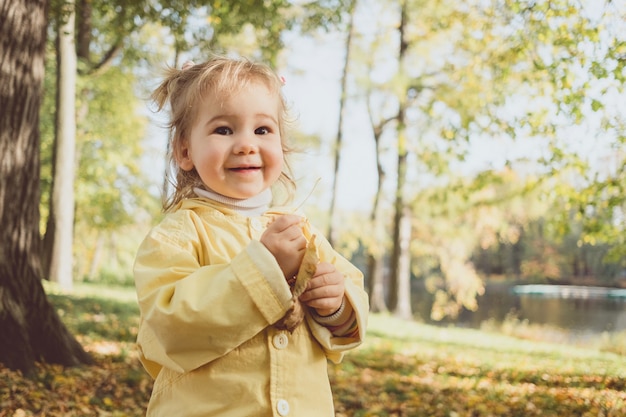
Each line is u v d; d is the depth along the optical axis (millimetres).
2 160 5508
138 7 9422
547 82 8500
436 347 11086
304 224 2166
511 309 33812
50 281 14875
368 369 8250
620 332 17953
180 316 1688
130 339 8367
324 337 1876
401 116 17828
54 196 14984
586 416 5281
